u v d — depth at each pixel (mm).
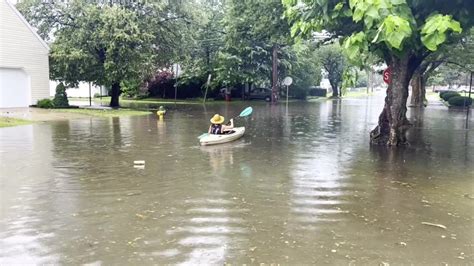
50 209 5895
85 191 6867
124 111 24062
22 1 26500
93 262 4156
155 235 4902
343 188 7152
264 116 22672
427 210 5938
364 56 10297
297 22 9750
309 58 43844
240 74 36469
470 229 5164
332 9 8914
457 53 21406
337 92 53844
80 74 25453
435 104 37188
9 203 6176
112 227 5176
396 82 11945
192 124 17672
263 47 37844
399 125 12070
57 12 26328
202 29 36125
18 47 24422
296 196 6609
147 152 10734
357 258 4266
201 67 38125
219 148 11523
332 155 10492
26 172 8273
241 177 7938
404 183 7547
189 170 8555
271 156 10297
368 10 6434
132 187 7141
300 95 45750
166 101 37938
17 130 15148
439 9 8336
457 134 15148
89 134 14234
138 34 24656
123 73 24828
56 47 24828
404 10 6824
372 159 9961
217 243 4656
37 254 4352
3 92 24000
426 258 4281
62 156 10055
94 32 24672
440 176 8148
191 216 5598
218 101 38406
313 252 4418
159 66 30203
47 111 22531
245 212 5773
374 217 5598
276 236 4879
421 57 12438
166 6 26938
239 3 17438
